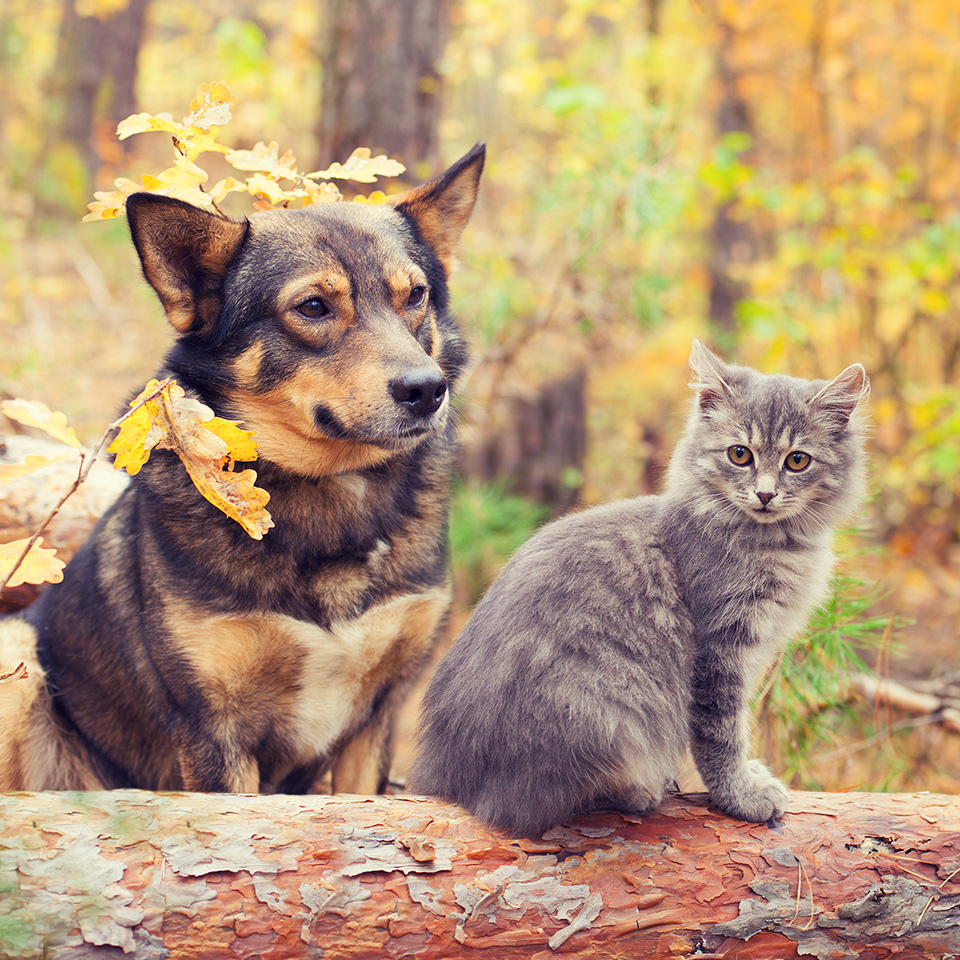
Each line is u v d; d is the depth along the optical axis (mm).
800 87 2969
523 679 1143
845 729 1481
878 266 2379
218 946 1088
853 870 1121
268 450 1233
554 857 1122
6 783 1238
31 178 3629
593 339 2307
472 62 2654
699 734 1173
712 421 1231
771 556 1195
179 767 1266
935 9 2650
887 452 2461
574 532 1196
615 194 1858
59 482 1392
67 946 1077
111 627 1252
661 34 3240
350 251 1231
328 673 1237
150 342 2420
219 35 3225
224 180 1275
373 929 1098
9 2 4605
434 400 1215
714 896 1113
